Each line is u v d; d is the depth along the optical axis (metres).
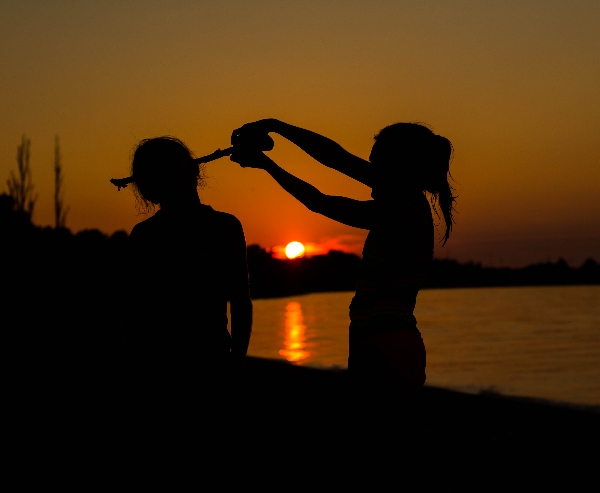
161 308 2.97
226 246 3.03
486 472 6.12
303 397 10.16
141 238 3.05
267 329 35.88
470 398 10.98
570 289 140.75
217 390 2.97
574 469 6.22
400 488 2.85
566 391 14.23
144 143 3.11
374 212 2.80
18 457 5.61
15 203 38.03
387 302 2.88
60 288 31.11
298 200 2.88
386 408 2.84
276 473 5.37
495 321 42.62
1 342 16.09
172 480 2.94
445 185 3.07
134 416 3.02
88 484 4.79
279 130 3.08
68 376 10.52
